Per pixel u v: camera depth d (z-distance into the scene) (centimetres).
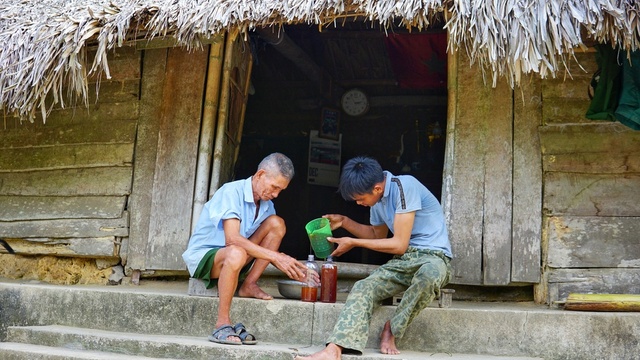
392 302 424
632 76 431
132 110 538
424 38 666
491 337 403
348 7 407
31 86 456
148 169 526
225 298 400
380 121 809
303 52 672
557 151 471
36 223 546
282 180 422
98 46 444
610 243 458
